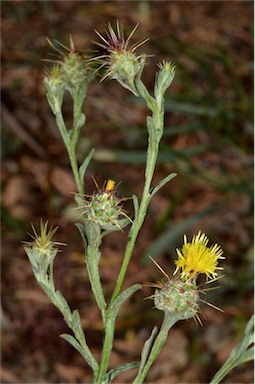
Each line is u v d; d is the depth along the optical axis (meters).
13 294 0.53
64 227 0.55
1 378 0.49
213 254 0.20
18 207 0.59
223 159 0.62
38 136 0.62
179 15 0.72
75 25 0.69
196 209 0.59
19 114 0.63
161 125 0.20
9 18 0.69
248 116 0.57
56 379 0.49
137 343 0.50
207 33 0.70
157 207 0.59
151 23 0.71
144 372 0.20
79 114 0.23
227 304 0.51
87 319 0.51
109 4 0.71
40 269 0.20
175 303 0.19
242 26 0.71
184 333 0.50
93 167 0.60
